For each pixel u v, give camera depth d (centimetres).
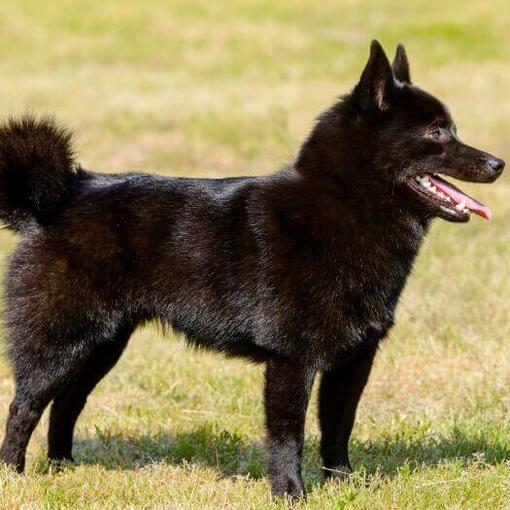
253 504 939
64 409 1095
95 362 1087
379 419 1251
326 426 1012
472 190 2442
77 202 1007
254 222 963
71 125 3156
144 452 1160
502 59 4172
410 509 923
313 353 946
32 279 997
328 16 4975
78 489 1005
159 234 988
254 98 3572
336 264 941
